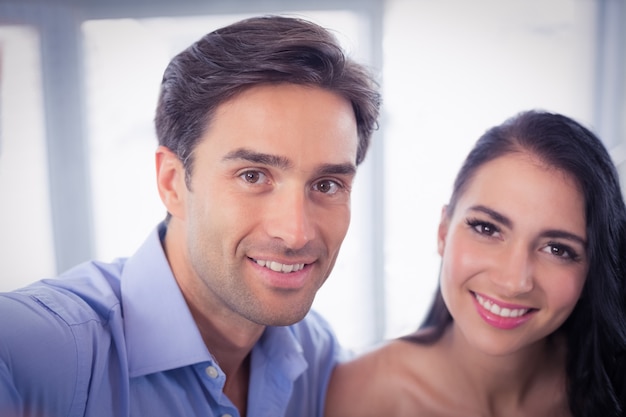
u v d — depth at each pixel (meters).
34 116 2.13
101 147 2.18
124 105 2.16
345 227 0.83
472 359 1.07
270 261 0.78
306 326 1.08
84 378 0.74
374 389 1.09
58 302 0.78
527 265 0.92
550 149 0.92
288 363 0.92
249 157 0.75
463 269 0.97
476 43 2.17
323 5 2.10
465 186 0.99
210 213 0.79
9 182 2.14
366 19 2.11
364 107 0.82
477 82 2.19
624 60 2.16
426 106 2.19
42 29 2.09
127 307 0.86
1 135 2.12
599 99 2.20
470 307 0.98
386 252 2.25
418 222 2.24
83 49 2.12
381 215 2.21
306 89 0.76
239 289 0.80
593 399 1.07
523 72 2.18
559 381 1.11
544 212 0.91
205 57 0.78
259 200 0.77
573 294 0.94
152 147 2.19
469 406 1.08
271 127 0.74
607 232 0.95
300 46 0.75
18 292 0.79
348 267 2.25
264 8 2.10
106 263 0.98
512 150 0.94
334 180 0.81
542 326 0.96
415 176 2.22
